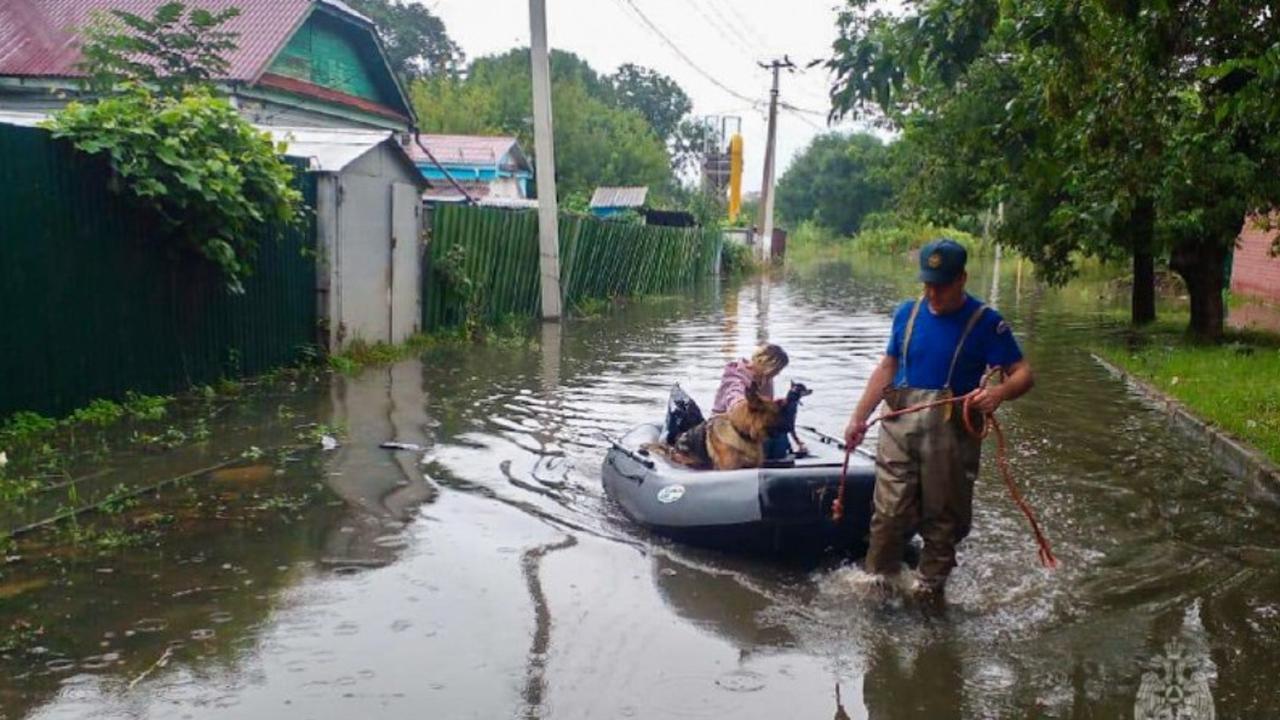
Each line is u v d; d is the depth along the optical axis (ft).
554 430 31.09
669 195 183.21
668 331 59.82
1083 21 22.36
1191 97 28.58
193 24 42.55
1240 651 15.93
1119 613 17.46
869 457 22.57
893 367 18.67
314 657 15.01
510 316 59.47
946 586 18.66
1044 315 73.97
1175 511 23.52
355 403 33.86
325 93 64.18
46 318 27.55
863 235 235.81
